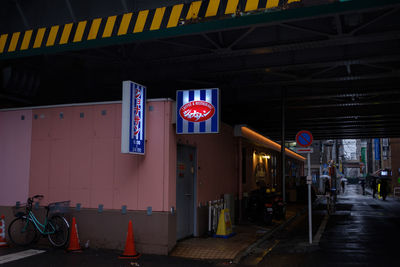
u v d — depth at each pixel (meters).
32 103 16.08
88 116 10.27
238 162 15.74
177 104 9.50
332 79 16.20
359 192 59.38
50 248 9.71
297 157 37.88
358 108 24.75
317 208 24.30
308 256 9.38
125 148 8.70
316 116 25.59
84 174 10.07
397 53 12.86
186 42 13.03
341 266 8.33
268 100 19.61
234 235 11.81
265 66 14.35
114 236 9.53
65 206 9.38
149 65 15.25
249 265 8.41
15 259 8.50
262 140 19.81
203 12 9.16
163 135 9.44
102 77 16.55
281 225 14.68
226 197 13.54
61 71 16.02
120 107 10.00
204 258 8.88
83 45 10.35
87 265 8.04
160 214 9.21
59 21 10.65
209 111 9.20
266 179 22.17
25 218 10.05
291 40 11.92
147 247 9.24
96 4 10.26
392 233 13.22
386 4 7.57
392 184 51.75
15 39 11.10
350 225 15.48
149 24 9.65
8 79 13.59
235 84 17.16
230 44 12.48
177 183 10.47
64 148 10.39
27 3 10.91
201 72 15.18
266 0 8.43
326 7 7.94
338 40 11.59
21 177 10.74
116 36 9.93
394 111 24.14
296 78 16.17
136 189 9.51
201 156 11.92
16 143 10.94
